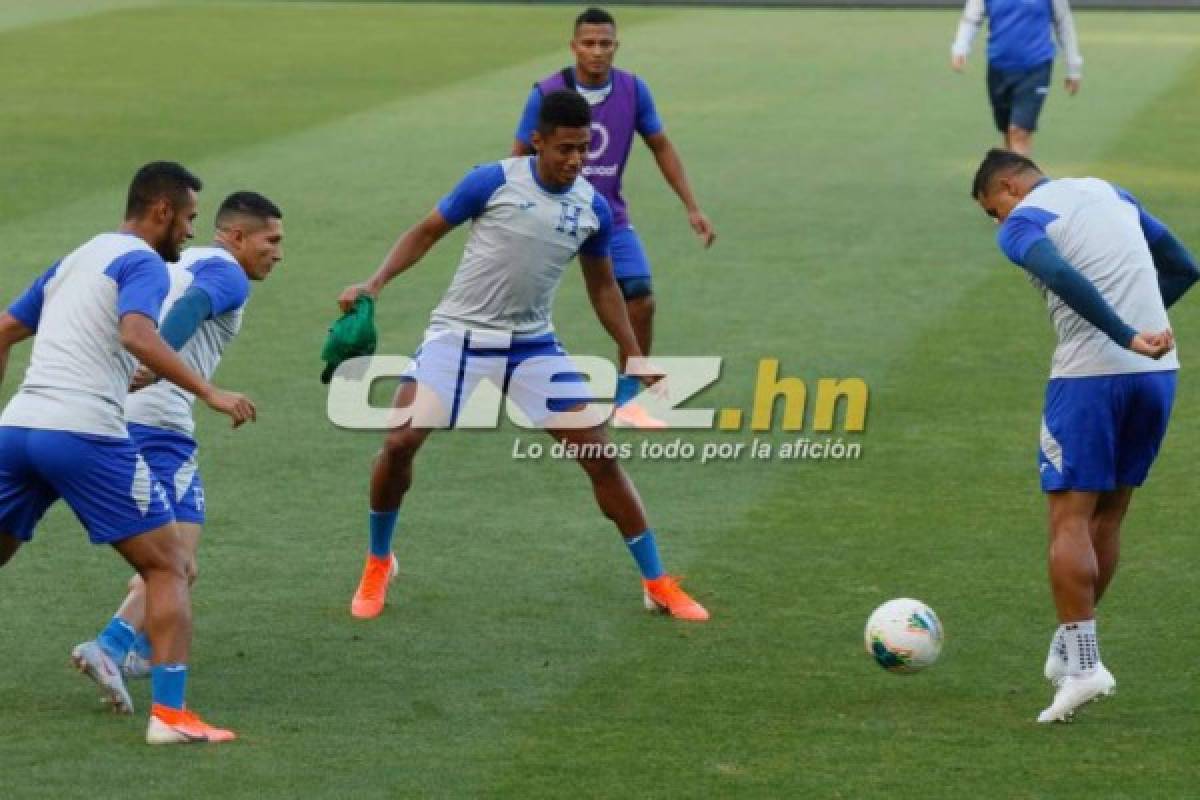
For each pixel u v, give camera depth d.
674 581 29.20
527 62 94.75
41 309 25.03
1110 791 22.53
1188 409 40.06
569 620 29.03
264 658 27.39
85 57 95.06
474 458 37.22
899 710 25.31
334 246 54.97
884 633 25.50
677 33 110.06
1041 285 25.44
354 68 92.44
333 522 33.56
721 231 57.66
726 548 32.25
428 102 81.75
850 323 47.09
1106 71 93.94
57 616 28.91
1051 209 25.56
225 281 25.75
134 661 26.33
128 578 30.62
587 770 23.23
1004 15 63.31
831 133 75.56
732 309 48.41
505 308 29.58
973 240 56.28
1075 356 25.20
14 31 105.38
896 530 33.06
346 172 66.06
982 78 91.25
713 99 84.25
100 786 22.66
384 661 27.27
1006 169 26.25
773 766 23.34
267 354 44.12
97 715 25.11
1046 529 33.00
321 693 26.00
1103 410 25.09
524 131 38.69
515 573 31.16
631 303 39.41
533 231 29.16
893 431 38.81
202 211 60.00
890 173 67.19
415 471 36.41
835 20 118.25
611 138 38.84
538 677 26.62
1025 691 26.05
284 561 31.59
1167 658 27.22
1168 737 24.27
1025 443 37.91
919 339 45.56
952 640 28.02
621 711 25.30
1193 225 58.75
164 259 25.08
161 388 26.59
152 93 83.25
